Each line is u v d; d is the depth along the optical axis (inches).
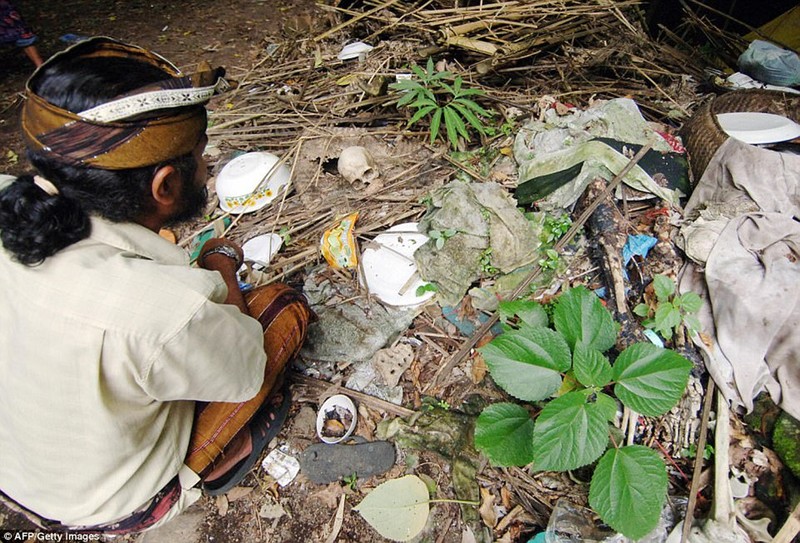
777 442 65.6
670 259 80.9
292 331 69.3
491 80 126.6
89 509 48.0
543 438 56.7
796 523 56.9
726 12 155.1
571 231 86.2
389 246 91.9
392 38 147.9
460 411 75.4
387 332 83.4
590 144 91.9
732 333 71.1
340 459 71.9
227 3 218.1
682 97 120.3
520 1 138.9
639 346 62.1
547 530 61.4
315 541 67.6
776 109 104.9
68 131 37.1
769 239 73.7
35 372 40.8
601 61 123.0
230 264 70.0
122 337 39.7
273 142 120.0
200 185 49.5
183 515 70.7
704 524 59.1
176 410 54.2
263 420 71.6
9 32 159.3
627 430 68.2
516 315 80.0
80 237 40.4
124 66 41.0
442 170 105.7
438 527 66.3
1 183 44.4
